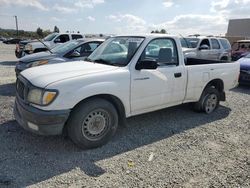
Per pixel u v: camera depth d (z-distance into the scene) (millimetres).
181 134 4840
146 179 3340
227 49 14344
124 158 3861
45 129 3674
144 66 4355
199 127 5230
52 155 3863
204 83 5715
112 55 4867
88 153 3975
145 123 5332
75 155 3891
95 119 4066
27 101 3846
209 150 4227
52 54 8641
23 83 4043
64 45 9297
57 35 15867
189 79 5336
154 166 3662
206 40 13266
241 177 3459
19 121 4086
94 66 4449
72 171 3463
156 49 4820
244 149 4309
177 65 5145
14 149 3996
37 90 3711
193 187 3213
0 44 41406
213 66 5863
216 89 6203
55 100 3639
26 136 4461
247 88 9477
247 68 9156
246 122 5625
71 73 4023
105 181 3268
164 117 5730
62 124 3725
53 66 4551
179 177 3412
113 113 4242
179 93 5227
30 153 3896
